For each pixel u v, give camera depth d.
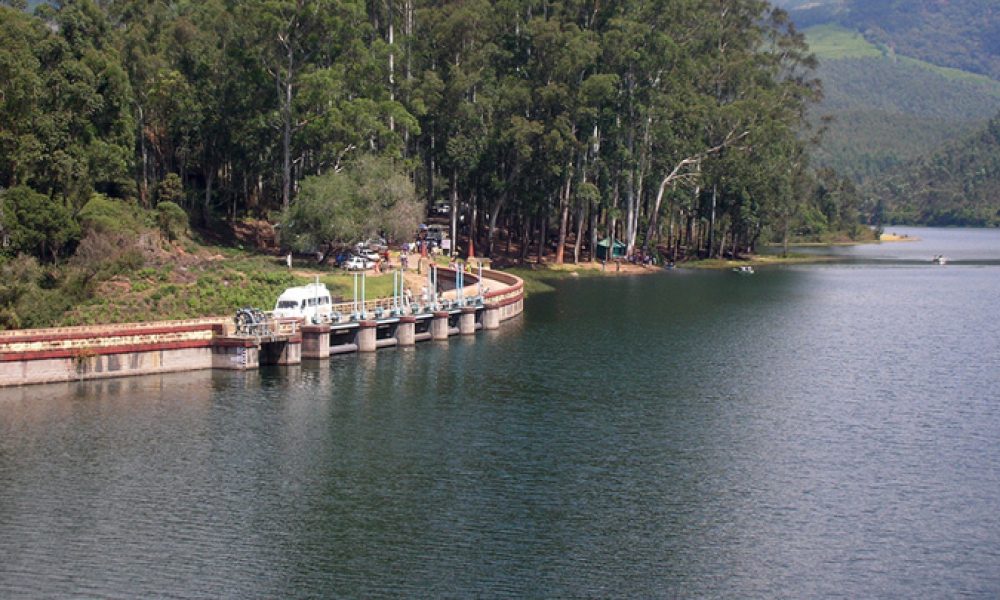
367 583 45.28
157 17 144.75
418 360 88.19
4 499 53.59
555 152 156.00
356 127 129.00
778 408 73.25
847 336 105.06
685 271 180.62
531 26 157.25
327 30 128.50
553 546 49.00
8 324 83.62
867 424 69.12
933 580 45.84
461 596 44.25
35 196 99.44
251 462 59.66
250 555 47.75
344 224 116.94
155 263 104.19
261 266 113.50
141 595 44.03
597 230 191.50
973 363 90.06
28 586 44.62
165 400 72.19
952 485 57.12
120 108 118.75
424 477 57.69
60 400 71.31
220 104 133.12
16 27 110.12
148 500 53.81
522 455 61.69
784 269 190.50
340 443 63.31
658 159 177.88
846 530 50.97
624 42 160.38
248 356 81.38
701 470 59.41
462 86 145.50
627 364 88.25
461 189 169.38
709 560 47.69
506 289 115.25
